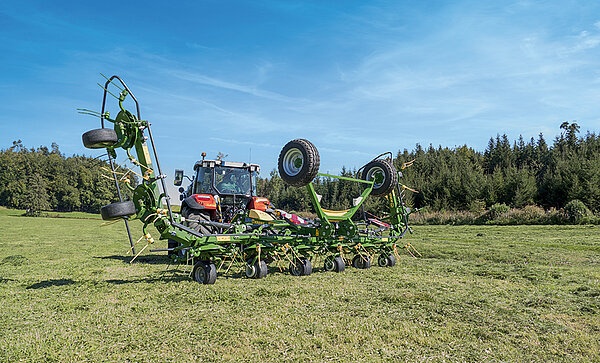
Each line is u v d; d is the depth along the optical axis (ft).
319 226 23.48
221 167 30.35
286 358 9.86
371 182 26.76
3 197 237.86
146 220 18.51
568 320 13.10
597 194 84.38
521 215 72.49
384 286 18.75
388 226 28.09
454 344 10.89
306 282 19.86
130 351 10.32
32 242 44.83
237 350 10.34
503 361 9.74
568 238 42.32
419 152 188.85
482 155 185.78
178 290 17.63
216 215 26.48
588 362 9.63
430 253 32.50
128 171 17.48
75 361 9.65
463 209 104.63
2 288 18.37
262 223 22.77
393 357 9.96
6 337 11.35
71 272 23.00
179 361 9.67
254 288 18.15
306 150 21.12
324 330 11.96
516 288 18.16
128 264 26.91
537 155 151.84
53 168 255.91
